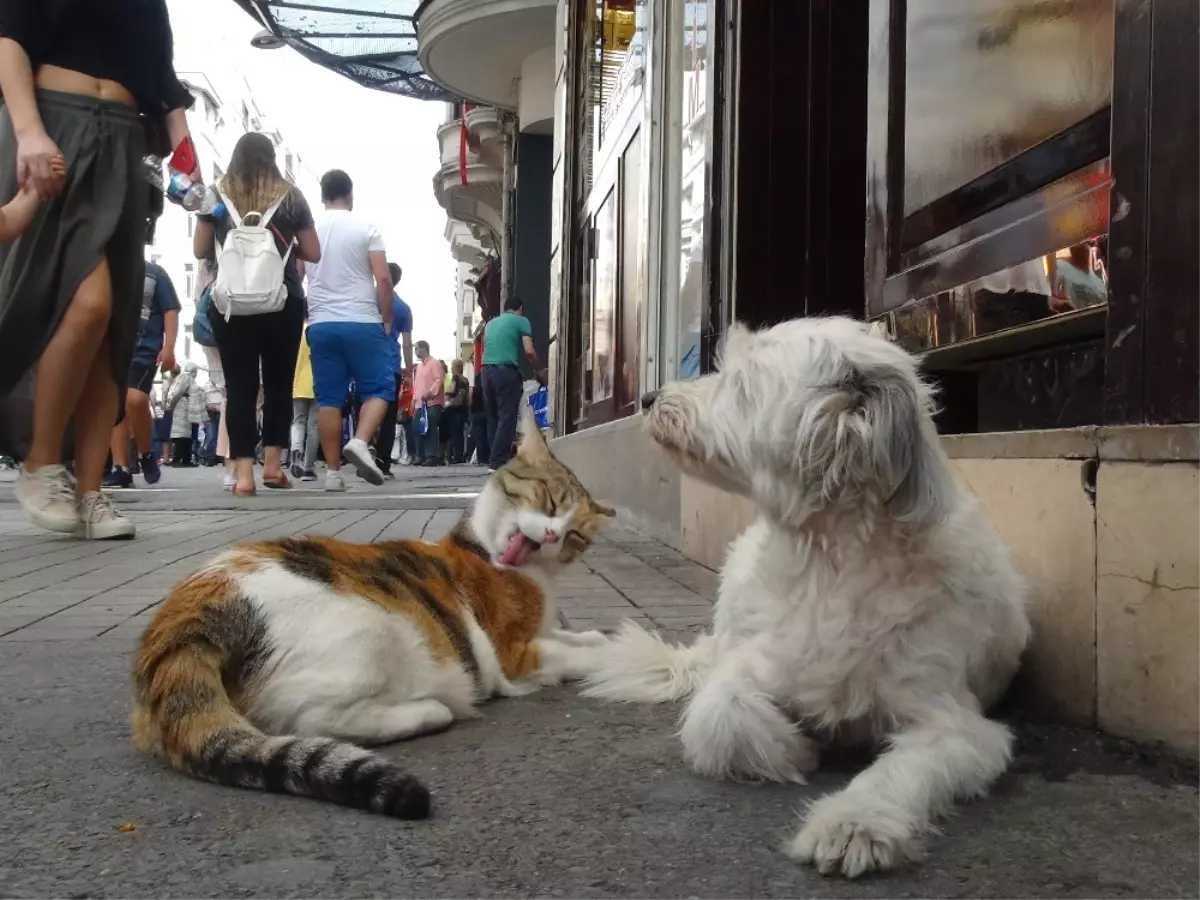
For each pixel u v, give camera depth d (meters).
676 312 3.31
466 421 13.12
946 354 1.69
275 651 1.19
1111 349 1.23
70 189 2.90
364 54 8.86
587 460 4.50
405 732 1.27
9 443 3.23
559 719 1.41
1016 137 1.49
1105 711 1.23
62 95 2.91
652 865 0.89
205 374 13.31
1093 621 1.25
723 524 2.60
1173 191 1.13
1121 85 1.19
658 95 3.43
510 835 0.96
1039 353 1.66
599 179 4.84
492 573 1.61
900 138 1.85
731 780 1.13
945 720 1.12
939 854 0.92
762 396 1.18
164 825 0.97
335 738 1.21
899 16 1.84
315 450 7.49
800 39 2.61
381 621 1.27
